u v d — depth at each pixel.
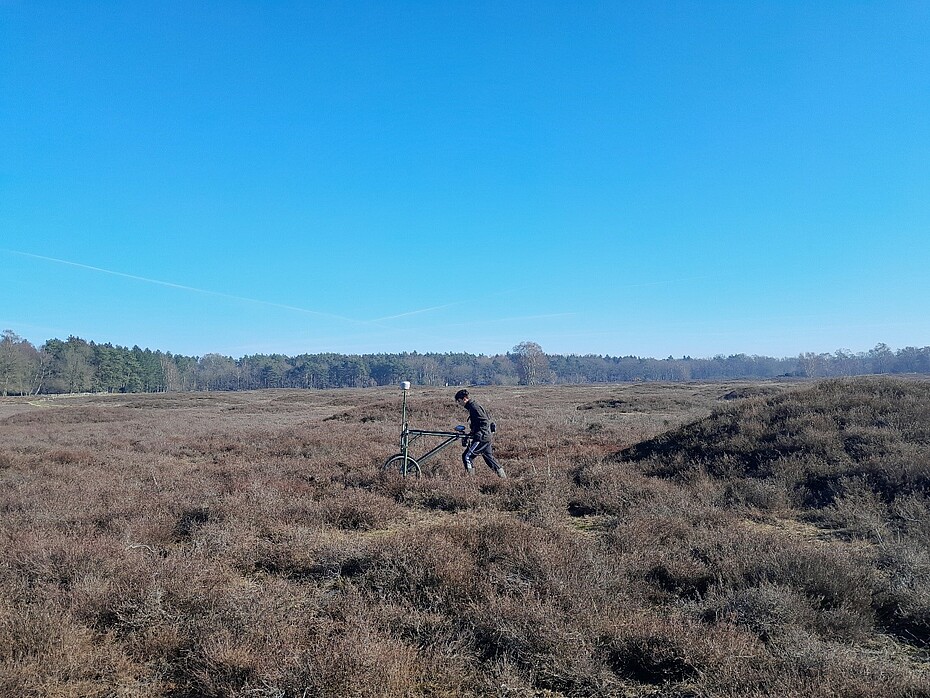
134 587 4.95
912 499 8.30
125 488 10.13
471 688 3.79
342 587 5.53
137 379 123.81
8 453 15.01
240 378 164.62
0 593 5.02
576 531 8.01
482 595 4.91
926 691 3.54
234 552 6.34
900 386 13.91
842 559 5.68
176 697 3.77
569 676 3.86
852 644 4.44
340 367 164.88
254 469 12.48
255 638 4.21
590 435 20.00
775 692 3.48
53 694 3.72
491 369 192.38
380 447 15.76
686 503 8.75
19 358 95.31
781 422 12.50
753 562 5.66
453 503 9.33
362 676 3.57
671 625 4.27
